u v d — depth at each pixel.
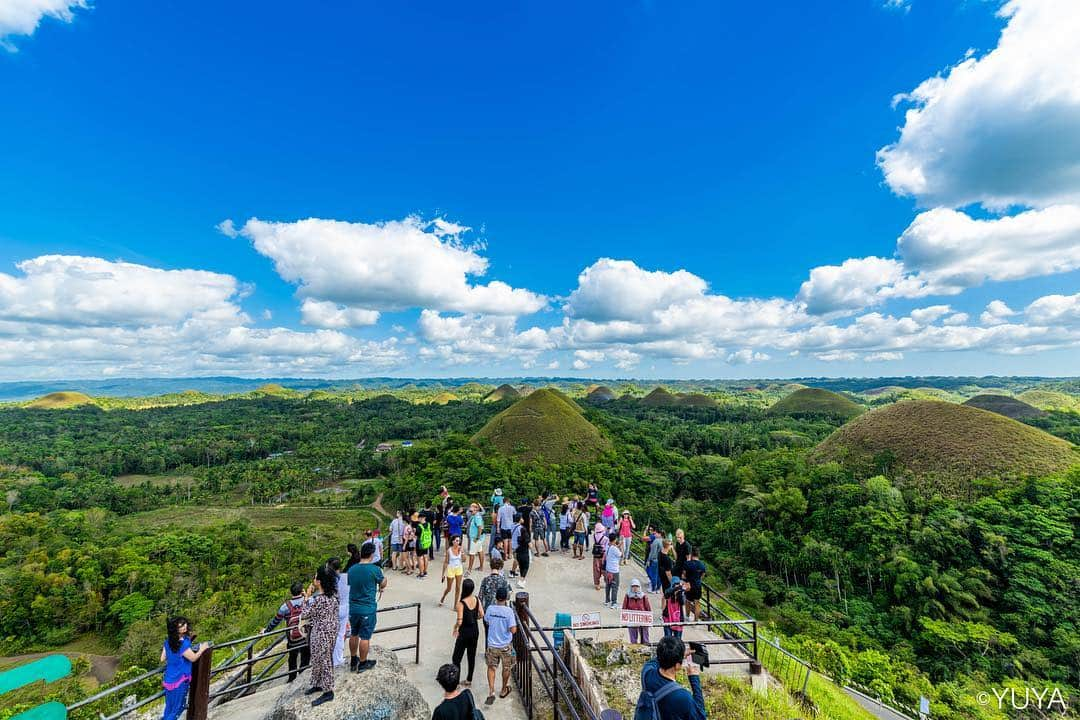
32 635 43.78
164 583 47.41
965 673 29.12
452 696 5.50
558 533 20.41
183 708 6.41
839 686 27.92
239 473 109.00
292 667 8.72
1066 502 38.03
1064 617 30.47
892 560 37.69
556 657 7.00
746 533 49.97
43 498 86.19
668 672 4.70
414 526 14.34
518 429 84.38
